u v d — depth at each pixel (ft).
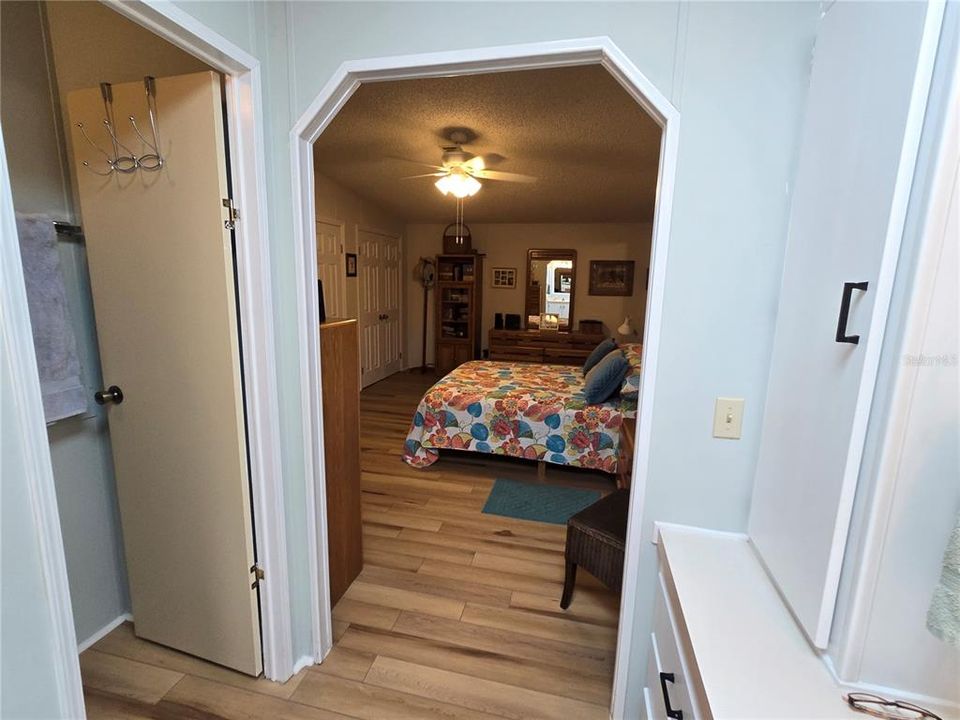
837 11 2.97
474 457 11.98
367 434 13.74
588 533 6.12
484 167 12.94
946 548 2.20
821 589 2.71
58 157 5.13
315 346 5.02
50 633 2.75
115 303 4.90
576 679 5.41
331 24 4.17
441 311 21.56
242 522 4.99
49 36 4.99
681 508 4.23
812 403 2.98
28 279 4.68
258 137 4.31
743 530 4.14
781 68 3.47
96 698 5.08
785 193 3.59
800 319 3.24
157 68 4.89
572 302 21.08
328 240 15.74
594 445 10.30
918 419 2.27
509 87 8.13
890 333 2.31
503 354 20.72
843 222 2.74
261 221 4.42
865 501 2.44
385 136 10.71
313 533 5.27
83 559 5.70
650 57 3.63
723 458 4.06
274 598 5.15
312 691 5.20
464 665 5.58
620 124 9.76
